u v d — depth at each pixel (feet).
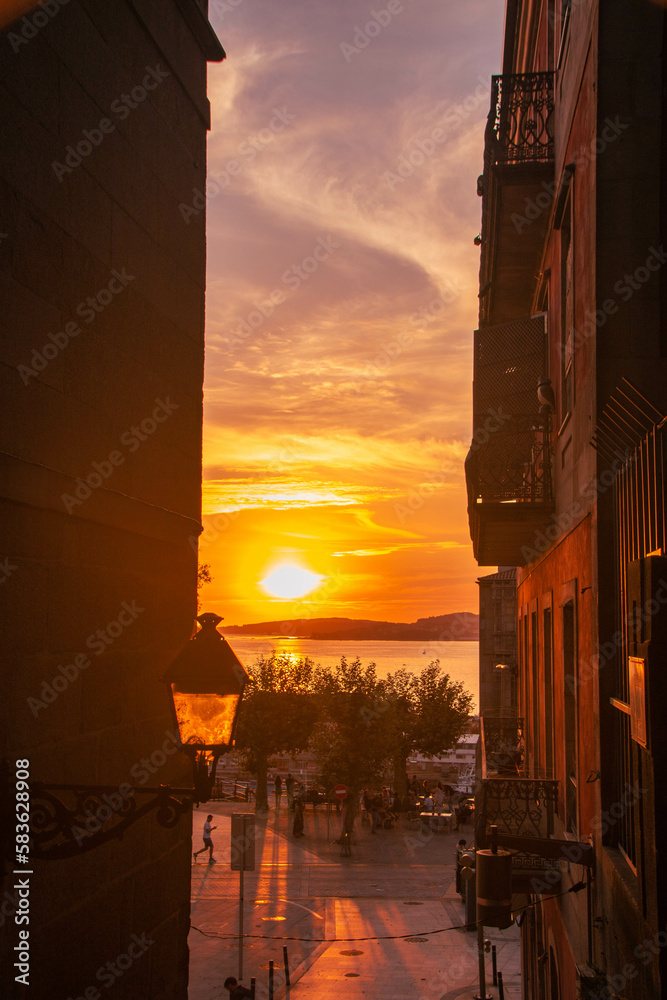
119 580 16.88
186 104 20.63
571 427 29.48
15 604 13.38
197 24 20.89
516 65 57.52
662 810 14.83
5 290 13.29
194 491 20.81
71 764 14.93
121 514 16.74
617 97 24.03
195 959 61.16
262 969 59.00
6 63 13.43
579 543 27.14
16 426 13.51
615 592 22.68
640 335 23.39
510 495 36.50
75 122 15.46
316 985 55.93
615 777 22.31
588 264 25.30
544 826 33.68
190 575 20.54
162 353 19.03
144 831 17.87
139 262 17.93
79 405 15.38
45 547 14.26
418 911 77.15
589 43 25.72
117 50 17.13
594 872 23.73
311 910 76.48
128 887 17.06
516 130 37.24
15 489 13.19
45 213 14.46
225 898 80.74
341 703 125.29
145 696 17.94
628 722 20.94
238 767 155.22
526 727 50.90
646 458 18.33
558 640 33.91
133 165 17.71
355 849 107.14
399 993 54.44
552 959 35.17
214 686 13.79
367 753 124.67
